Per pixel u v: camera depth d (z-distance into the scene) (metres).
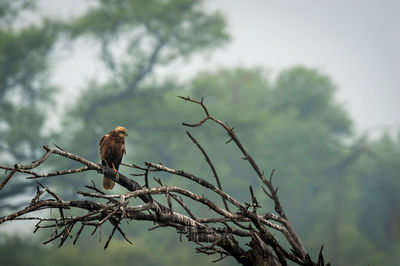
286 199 63.69
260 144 60.88
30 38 53.41
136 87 63.81
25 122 52.38
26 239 41.25
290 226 6.41
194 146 60.75
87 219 5.01
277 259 5.74
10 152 52.00
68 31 57.91
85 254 48.19
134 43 64.31
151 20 62.84
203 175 60.16
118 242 53.53
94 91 61.53
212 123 57.19
